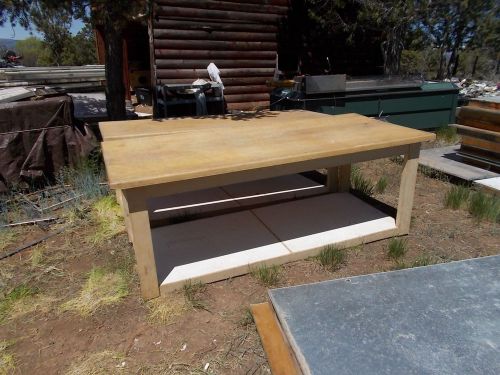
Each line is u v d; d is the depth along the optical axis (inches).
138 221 79.8
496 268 78.6
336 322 64.1
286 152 91.7
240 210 130.3
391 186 158.1
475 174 154.1
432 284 73.5
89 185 146.9
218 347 73.2
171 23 276.1
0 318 82.2
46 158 159.9
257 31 310.5
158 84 284.4
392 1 280.4
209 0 283.4
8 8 191.8
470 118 165.3
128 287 91.4
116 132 123.8
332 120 131.9
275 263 99.5
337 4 311.9
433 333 60.4
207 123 138.7
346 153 94.3
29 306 85.7
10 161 151.0
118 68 220.7
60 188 155.9
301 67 364.8
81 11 177.8
